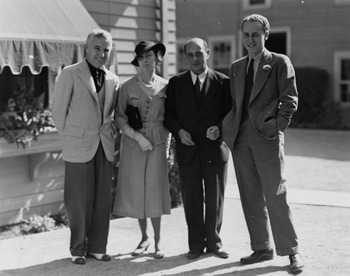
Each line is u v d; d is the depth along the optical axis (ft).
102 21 27.78
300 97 60.75
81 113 16.65
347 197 26.61
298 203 25.39
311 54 63.77
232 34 69.56
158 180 17.58
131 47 29.37
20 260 17.54
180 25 71.82
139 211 17.44
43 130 22.13
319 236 19.95
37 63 20.56
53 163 23.67
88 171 16.81
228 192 28.14
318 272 16.21
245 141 16.48
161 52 17.52
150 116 17.43
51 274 16.20
